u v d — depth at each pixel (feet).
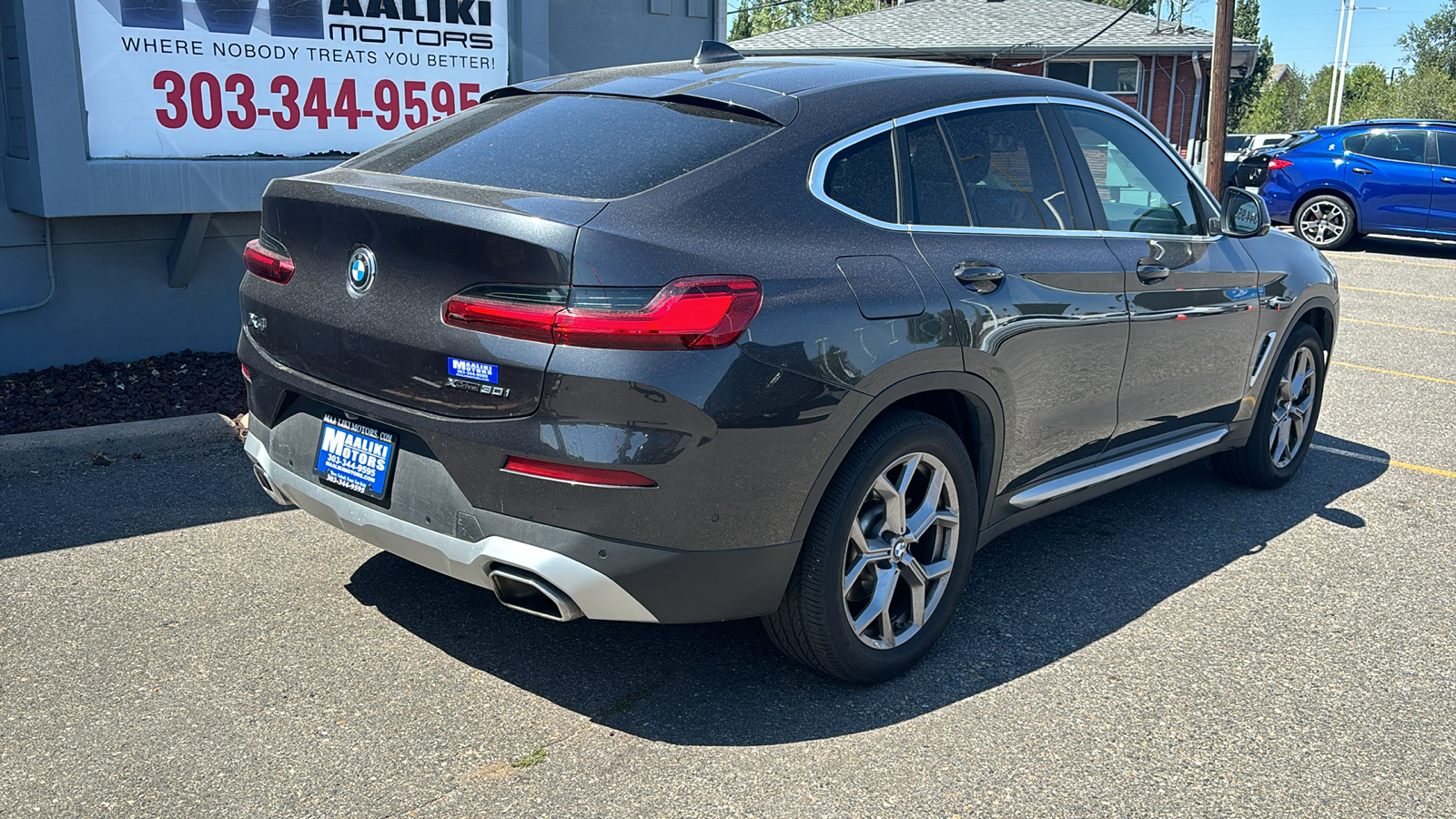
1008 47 83.10
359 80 21.97
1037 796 9.22
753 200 9.76
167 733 9.68
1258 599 13.34
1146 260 13.32
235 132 20.59
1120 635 12.25
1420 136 51.98
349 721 9.98
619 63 26.55
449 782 9.14
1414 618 12.91
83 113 18.78
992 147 12.03
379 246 9.56
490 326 8.94
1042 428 12.24
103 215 19.83
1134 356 13.29
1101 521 15.92
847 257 10.09
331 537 14.01
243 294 11.28
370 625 11.75
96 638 11.25
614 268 8.69
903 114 11.24
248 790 8.93
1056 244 12.24
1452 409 23.48
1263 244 16.35
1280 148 56.29
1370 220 52.85
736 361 9.03
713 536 9.23
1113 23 81.56
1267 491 17.51
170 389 19.27
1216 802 9.24
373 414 9.78
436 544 9.53
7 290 19.62
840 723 10.25
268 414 11.01
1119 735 10.20
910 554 10.87
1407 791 9.49
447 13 22.84
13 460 15.61
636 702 10.48
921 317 10.39
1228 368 15.37
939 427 10.75
